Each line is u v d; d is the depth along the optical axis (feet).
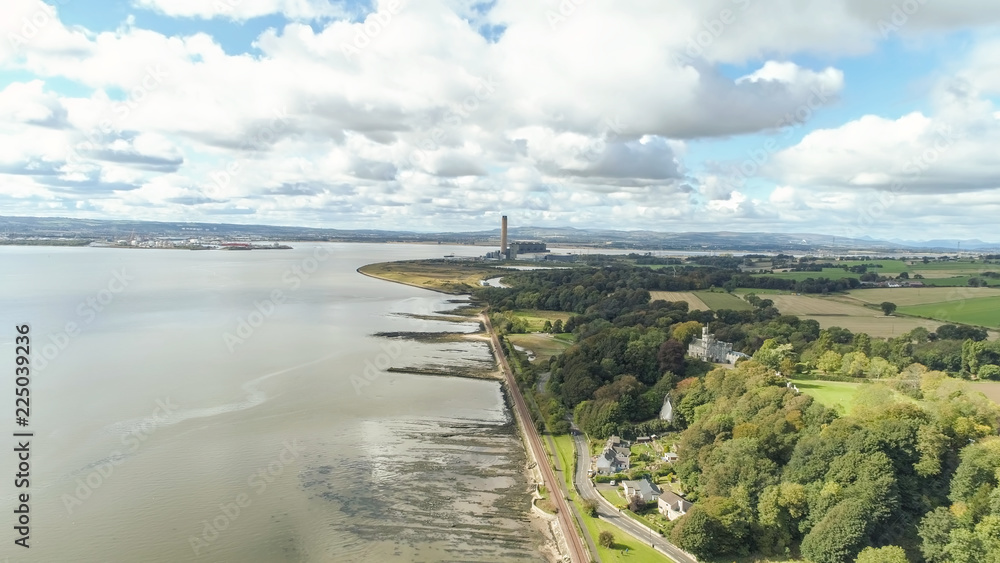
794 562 289.74
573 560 289.12
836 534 279.90
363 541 301.22
